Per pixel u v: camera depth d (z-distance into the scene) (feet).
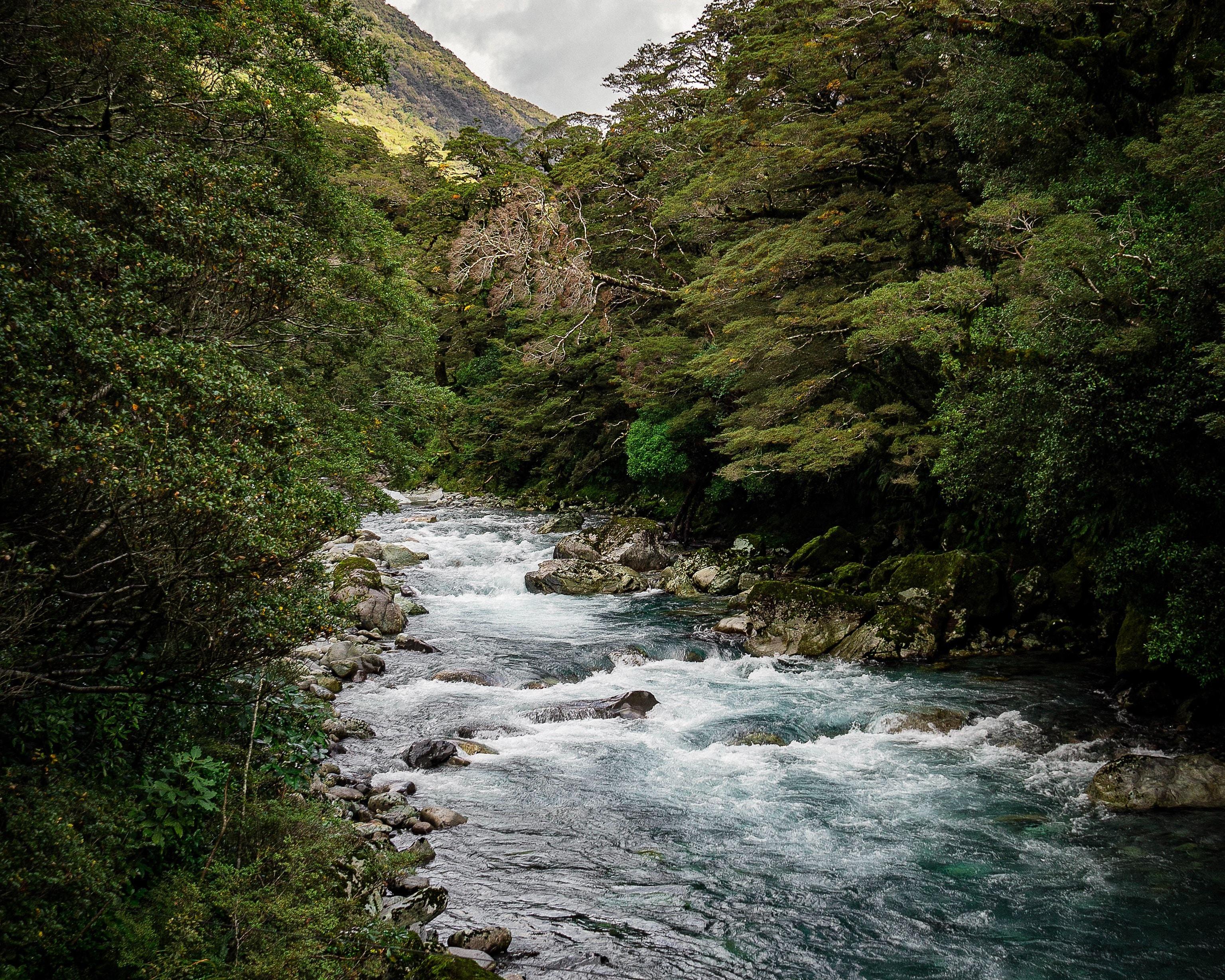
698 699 50.72
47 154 28.53
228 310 28.60
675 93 127.34
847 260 73.77
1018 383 44.19
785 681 54.29
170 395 20.77
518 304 132.87
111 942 17.47
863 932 27.35
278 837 22.89
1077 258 40.40
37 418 17.69
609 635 64.80
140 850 21.12
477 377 157.07
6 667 18.20
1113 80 56.34
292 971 18.45
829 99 79.41
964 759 41.73
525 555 97.40
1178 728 44.24
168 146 33.65
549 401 134.62
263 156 39.70
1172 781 36.63
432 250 130.52
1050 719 46.19
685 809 36.42
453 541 104.88
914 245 74.13
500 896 28.99
